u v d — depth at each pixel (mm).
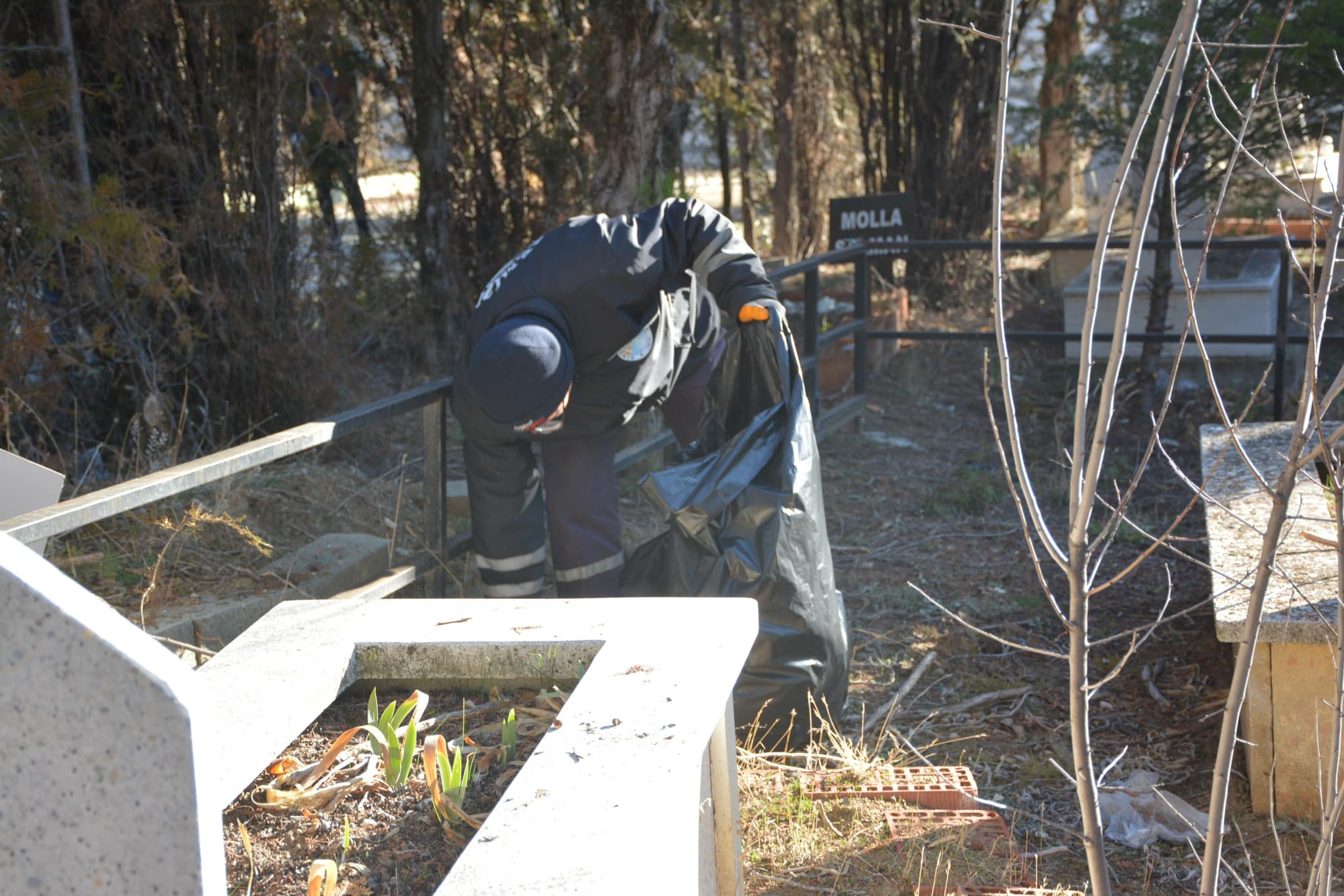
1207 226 1877
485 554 3971
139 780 1228
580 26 7855
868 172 10797
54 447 5070
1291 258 1932
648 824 1562
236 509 4441
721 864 2201
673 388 4125
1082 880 2965
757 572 3441
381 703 2279
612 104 6418
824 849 2766
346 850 1796
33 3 5285
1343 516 1833
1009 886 2633
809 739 3561
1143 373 7496
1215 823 1837
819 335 7012
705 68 9680
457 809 1855
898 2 10156
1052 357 9055
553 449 3854
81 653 1211
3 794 1246
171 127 5820
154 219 5254
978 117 10227
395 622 2363
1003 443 7367
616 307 3588
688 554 3539
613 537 3881
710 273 3852
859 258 7496
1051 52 12273
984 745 3738
